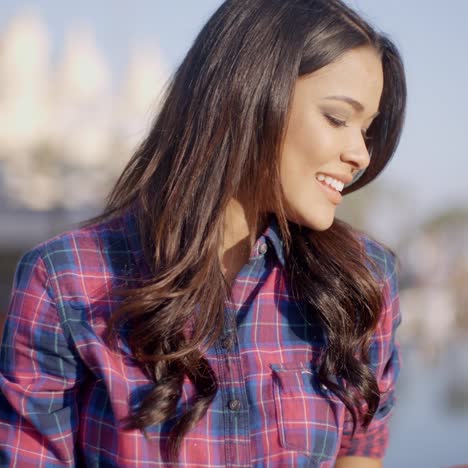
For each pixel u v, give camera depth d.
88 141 19.39
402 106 1.65
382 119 1.67
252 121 1.45
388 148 1.69
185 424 1.39
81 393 1.50
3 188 17.38
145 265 1.53
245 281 1.54
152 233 1.52
